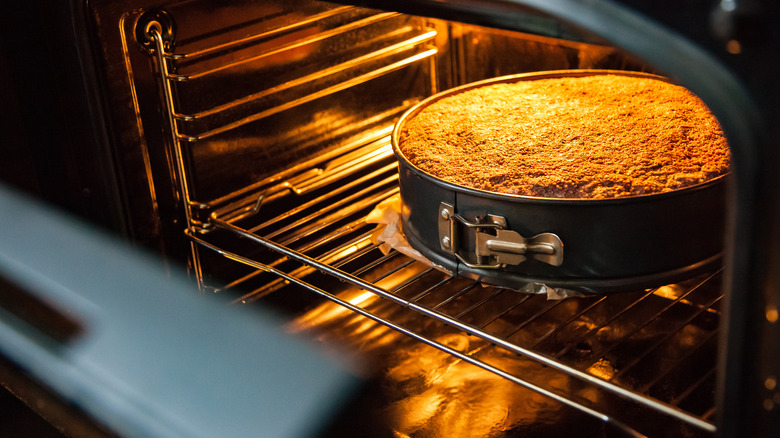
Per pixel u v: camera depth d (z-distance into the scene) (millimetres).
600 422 960
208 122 1125
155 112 1094
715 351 1007
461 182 994
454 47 1271
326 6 1178
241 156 1162
